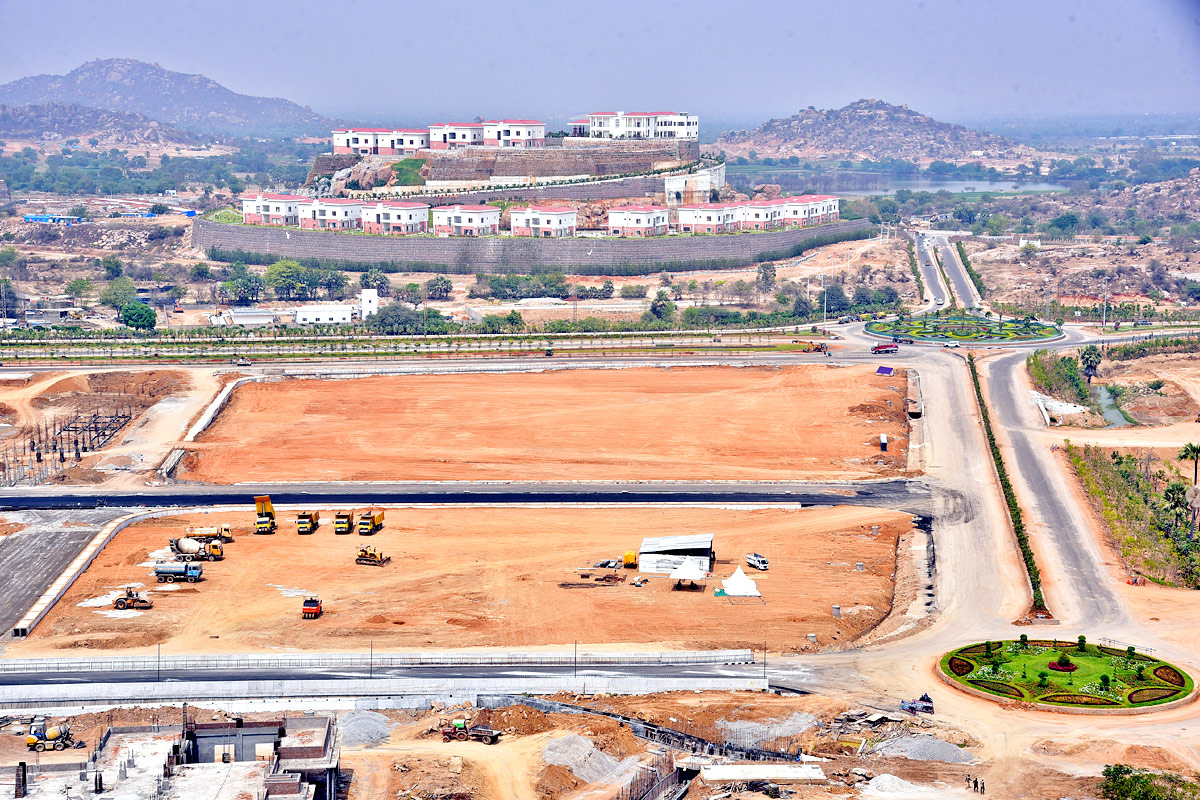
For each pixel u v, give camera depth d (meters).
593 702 142.12
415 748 131.00
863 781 124.75
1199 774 125.19
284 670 149.62
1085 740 132.38
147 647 157.62
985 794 121.50
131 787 108.88
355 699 141.12
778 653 157.25
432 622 167.00
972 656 154.00
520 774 125.69
